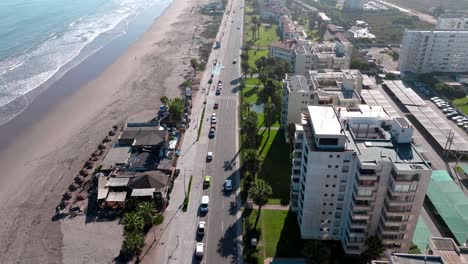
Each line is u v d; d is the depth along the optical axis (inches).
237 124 7864.2
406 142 4394.7
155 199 5580.7
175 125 7677.2
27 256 4795.8
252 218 5295.3
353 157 4259.4
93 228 5201.8
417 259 3171.8
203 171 6333.7
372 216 4357.8
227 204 5595.5
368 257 4180.6
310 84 7155.5
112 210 5502.0
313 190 4547.2
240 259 4667.8
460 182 6063.0
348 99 6117.1
